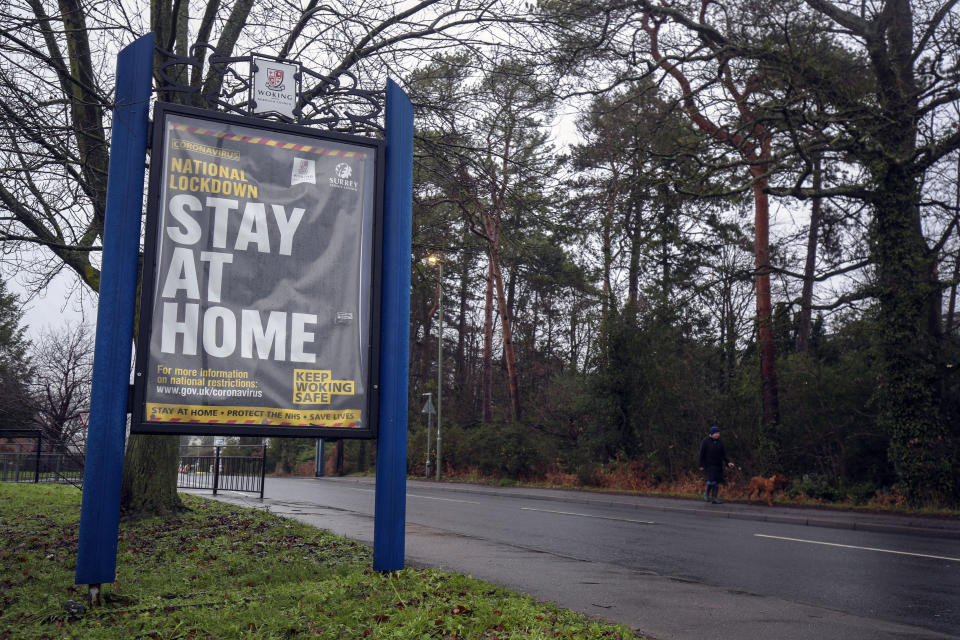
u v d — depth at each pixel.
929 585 8.23
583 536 12.76
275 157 6.74
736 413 25.75
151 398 6.07
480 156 12.43
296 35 10.55
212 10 11.35
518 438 32.38
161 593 6.29
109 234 6.15
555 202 33.44
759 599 7.13
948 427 18.70
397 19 11.41
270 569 7.34
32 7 7.54
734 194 19.58
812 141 18.53
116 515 5.89
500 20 11.55
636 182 21.61
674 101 20.05
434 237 14.08
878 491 20.17
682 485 24.89
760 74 19.08
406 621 5.11
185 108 6.43
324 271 6.80
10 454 22.98
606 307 29.80
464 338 57.91
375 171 7.08
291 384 6.56
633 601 6.91
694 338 30.03
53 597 6.03
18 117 6.70
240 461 21.98
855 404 22.06
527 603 5.89
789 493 21.14
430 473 37.00
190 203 6.39
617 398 27.62
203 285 6.36
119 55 6.43
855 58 19.17
